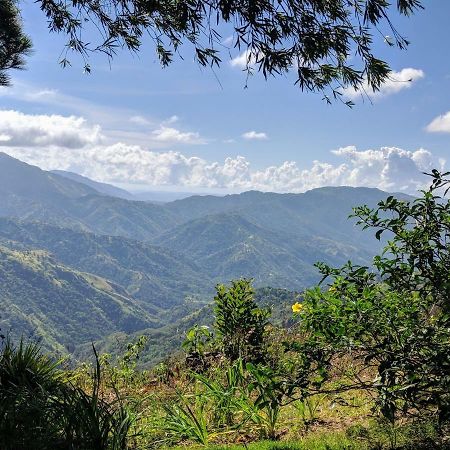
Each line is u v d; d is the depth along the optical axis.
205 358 7.07
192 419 4.59
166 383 6.79
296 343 3.15
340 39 3.72
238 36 3.65
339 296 3.18
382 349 2.96
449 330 2.81
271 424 4.43
